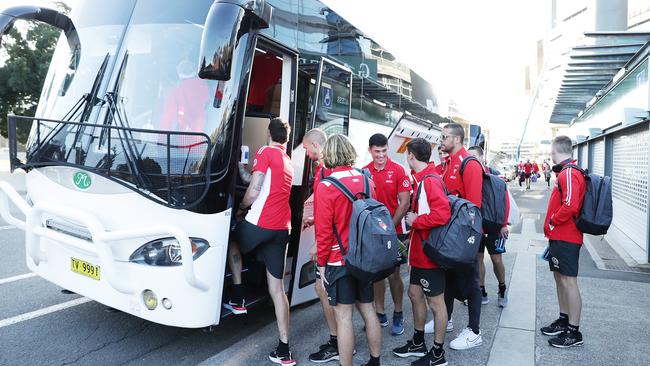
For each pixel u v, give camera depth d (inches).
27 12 159.5
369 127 273.6
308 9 208.2
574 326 172.2
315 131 166.9
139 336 175.3
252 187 148.6
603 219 163.5
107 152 140.2
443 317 151.7
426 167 159.0
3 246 309.1
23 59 687.1
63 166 149.9
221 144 141.1
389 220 128.6
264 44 161.2
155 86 147.6
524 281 263.7
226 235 143.6
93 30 164.6
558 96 585.3
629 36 331.6
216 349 167.9
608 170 502.9
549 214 175.6
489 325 195.5
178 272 135.7
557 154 174.1
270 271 154.9
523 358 163.6
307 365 155.9
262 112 213.2
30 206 165.3
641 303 225.6
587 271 291.0
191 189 135.5
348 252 126.8
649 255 312.3
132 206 139.2
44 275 165.0
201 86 144.0
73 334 173.8
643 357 165.0
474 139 633.6
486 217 190.9
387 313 215.2
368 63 273.4
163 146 136.2
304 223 186.7
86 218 137.3
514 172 1633.9
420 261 151.8
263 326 191.2
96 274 149.4
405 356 163.2
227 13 125.7
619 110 426.6
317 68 200.8
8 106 718.5
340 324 134.0
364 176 138.3
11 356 154.3
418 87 375.9
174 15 153.9
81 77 159.2
